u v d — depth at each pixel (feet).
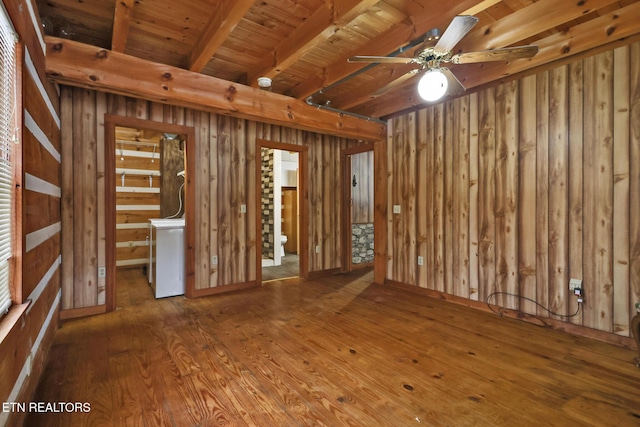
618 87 8.33
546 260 9.71
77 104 10.09
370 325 9.76
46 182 7.41
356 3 6.24
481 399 6.01
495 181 10.91
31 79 5.94
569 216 9.24
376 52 8.65
